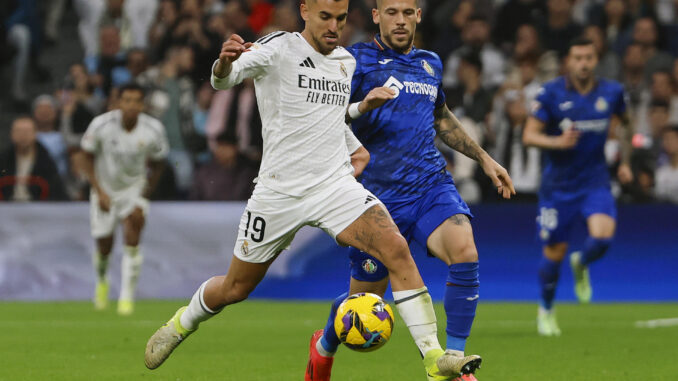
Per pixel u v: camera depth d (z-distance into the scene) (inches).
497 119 1755.7
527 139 1138.0
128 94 1365.7
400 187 700.7
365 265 692.1
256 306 1530.5
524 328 1202.0
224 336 1111.0
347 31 1985.7
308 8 629.9
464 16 2025.1
